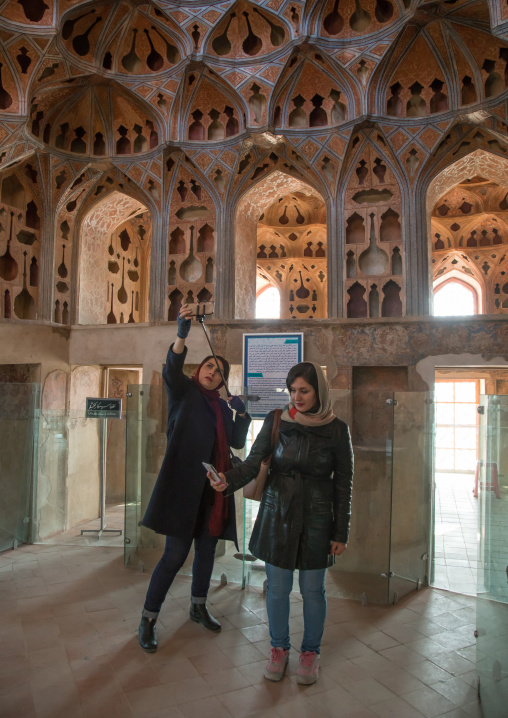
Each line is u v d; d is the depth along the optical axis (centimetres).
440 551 608
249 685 282
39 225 659
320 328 567
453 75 555
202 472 327
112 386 821
